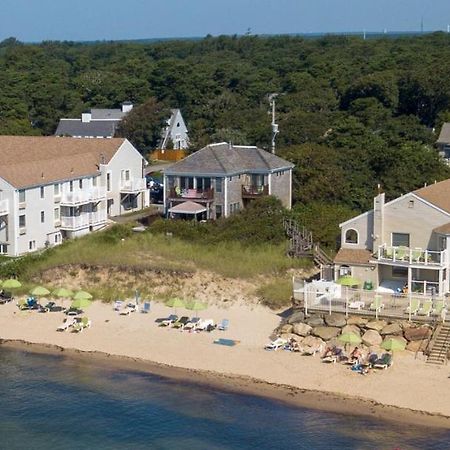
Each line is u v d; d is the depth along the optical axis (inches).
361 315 2116.1
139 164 3767.2
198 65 7027.6
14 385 1994.3
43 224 3117.6
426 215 2293.3
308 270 2684.5
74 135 5600.4
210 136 4990.2
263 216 3058.6
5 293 2600.9
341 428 1723.7
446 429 1704.0
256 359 2071.9
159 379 2009.1
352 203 3435.0
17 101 6067.9
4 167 3014.3
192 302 2283.5
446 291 2231.8
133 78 6766.7
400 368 1956.2
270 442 1676.9
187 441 1697.8
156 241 2957.7
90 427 1770.4
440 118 5413.4
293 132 4687.5
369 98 5482.3
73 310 2456.9
